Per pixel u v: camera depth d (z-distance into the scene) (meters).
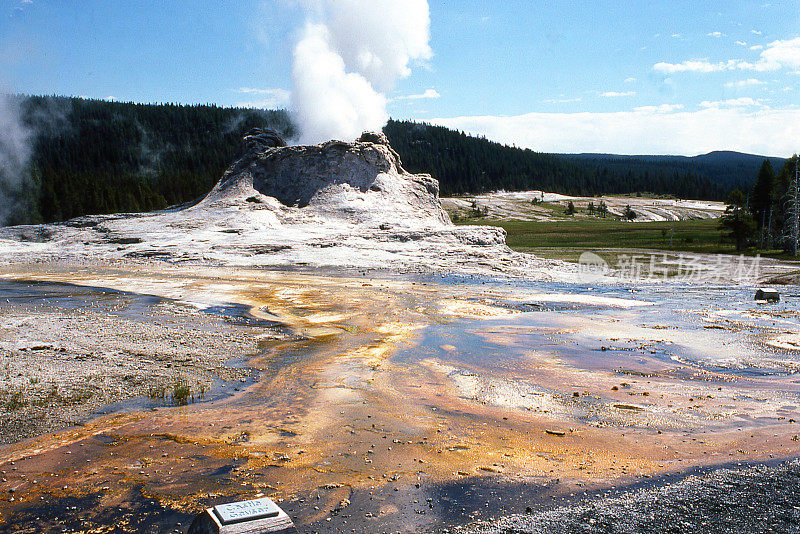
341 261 53.59
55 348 20.36
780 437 12.69
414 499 9.85
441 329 25.73
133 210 129.62
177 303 31.53
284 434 12.98
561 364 19.64
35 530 8.95
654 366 19.44
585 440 12.64
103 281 41.25
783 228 76.38
